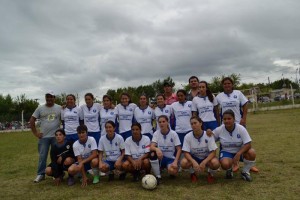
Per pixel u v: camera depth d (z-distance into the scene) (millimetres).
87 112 7363
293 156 7516
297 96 44438
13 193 5730
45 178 6961
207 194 4895
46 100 7043
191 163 5781
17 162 9664
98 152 6316
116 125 7457
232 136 5711
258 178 5723
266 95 57812
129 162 6086
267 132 13086
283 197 4543
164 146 6109
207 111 6492
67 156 6281
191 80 7145
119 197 4996
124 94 7355
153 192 5191
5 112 54312
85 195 5258
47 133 6953
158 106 7113
